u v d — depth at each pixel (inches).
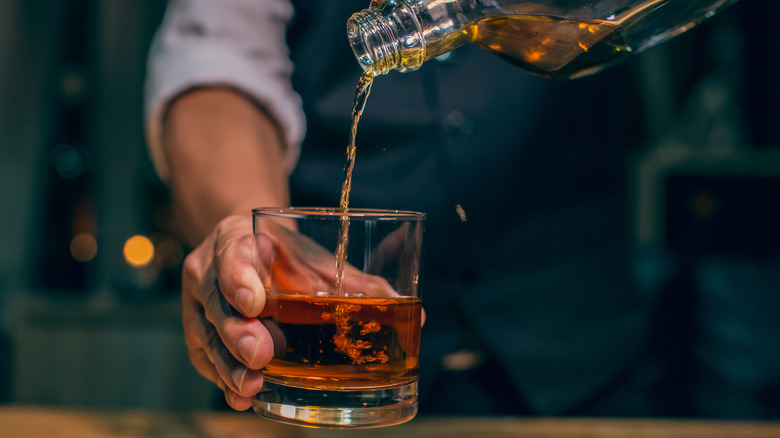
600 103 34.8
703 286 54.2
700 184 60.5
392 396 20.7
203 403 58.4
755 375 52.2
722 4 24.8
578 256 34.4
